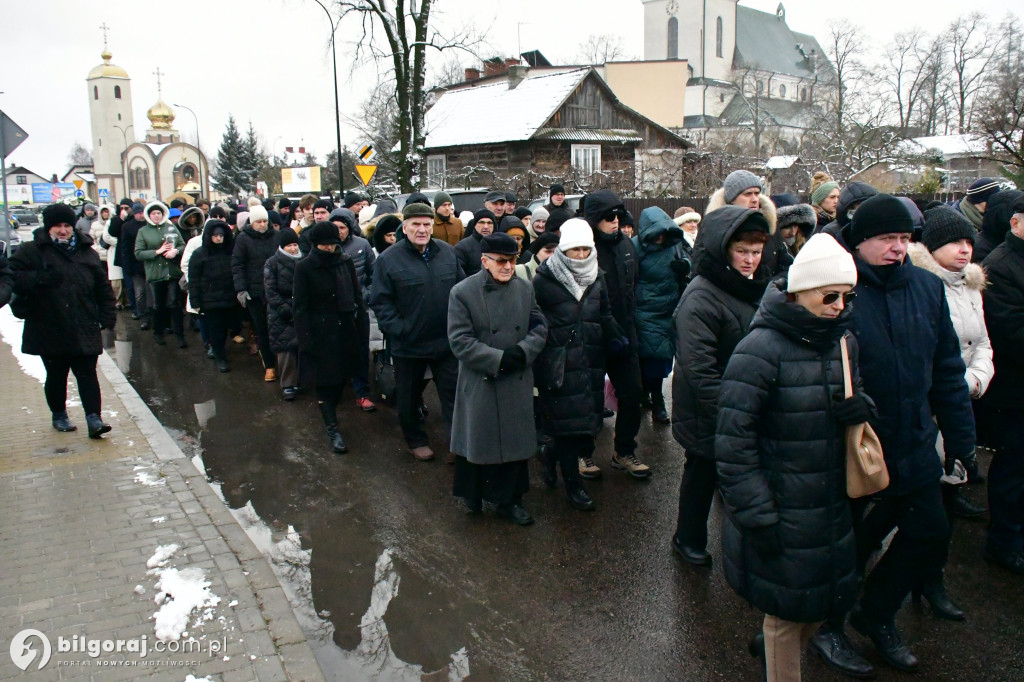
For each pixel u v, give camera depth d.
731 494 2.79
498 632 3.70
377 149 33.69
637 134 28.62
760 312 2.89
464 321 4.63
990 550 4.22
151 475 5.43
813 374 2.76
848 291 2.71
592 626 3.72
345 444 6.39
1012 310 3.94
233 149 73.50
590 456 5.52
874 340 3.16
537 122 25.39
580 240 4.71
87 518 4.69
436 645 3.61
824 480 2.77
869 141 27.25
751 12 79.56
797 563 2.77
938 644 3.52
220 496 5.45
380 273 5.78
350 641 3.65
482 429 4.67
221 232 9.02
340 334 6.30
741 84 65.75
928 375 3.21
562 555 4.44
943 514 3.24
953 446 3.32
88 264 6.12
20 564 4.09
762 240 3.73
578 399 4.88
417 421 6.12
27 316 6.02
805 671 3.34
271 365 8.75
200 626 3.52
